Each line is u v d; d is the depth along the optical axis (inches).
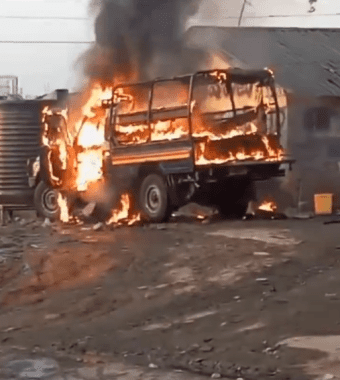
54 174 893.8
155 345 367.9
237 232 655.8
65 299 477.4
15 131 991.0
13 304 486.0
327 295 419.8
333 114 1225.4
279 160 781.9
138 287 480.7
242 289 449.4
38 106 994.1
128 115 813.9
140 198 802.8
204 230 685.9
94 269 539.8
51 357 362.0
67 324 425.1
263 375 312.7
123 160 812.0
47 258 589.0
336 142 1219.9
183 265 521.3
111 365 343.0
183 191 773.3
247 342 356.5
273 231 650.8
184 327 392.2
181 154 761.0
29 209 999.0
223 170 757.9
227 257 532.1
